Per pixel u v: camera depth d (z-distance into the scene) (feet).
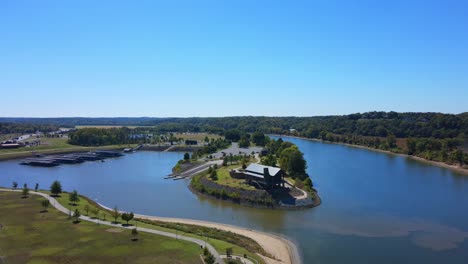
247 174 523.70
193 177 620.08
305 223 388.98
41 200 429.79
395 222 391.45
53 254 266.36
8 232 310.86
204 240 309.63
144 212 433.89
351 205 458.09
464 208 446.19
